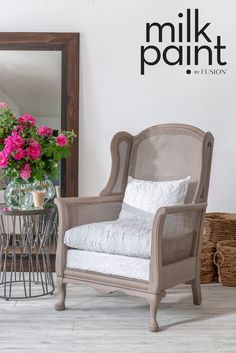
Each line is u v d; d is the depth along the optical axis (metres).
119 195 3.21
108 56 3.80
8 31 3.80
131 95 3.81
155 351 2.25
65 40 3.76
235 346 2.31
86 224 2.87
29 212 2.88
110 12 3.79
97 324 2.60
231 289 3.30
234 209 3.82
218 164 3.81
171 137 3.21
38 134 3.00
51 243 3.74
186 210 2.68
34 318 2.68
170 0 3.78
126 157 3.31
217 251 3.41
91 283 2.72
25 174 2.92
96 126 3.83
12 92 3.81
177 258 2.75
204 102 3.80
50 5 3.79
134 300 3.04
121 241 2.61
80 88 3.82
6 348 2.27
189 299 3.07
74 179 3.80
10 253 3.76
